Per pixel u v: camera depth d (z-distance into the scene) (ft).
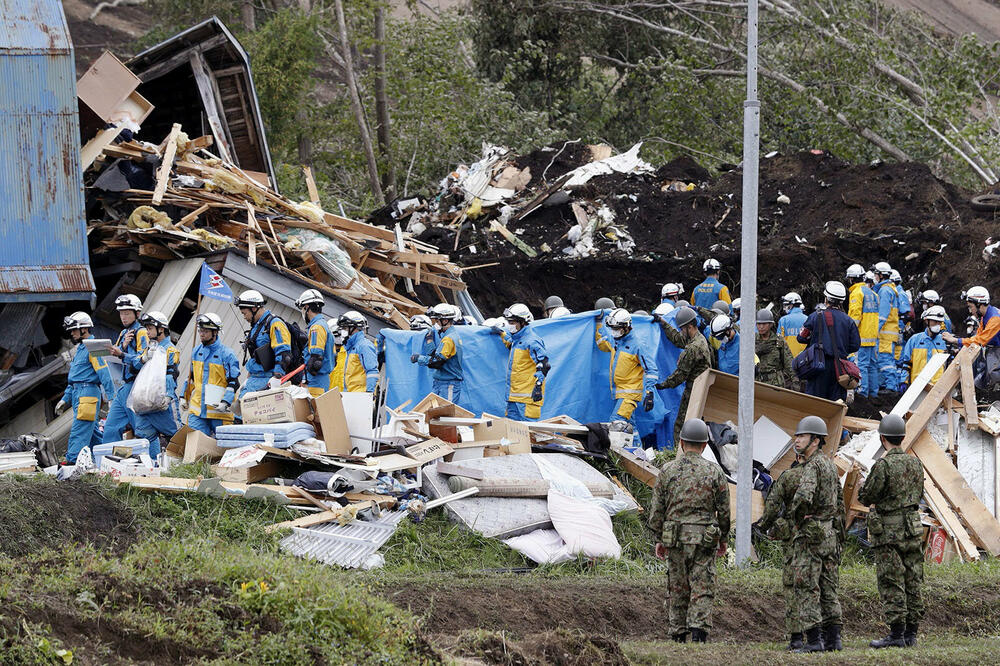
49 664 50.75
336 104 339.57
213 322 112.68
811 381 134.72
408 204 234.79
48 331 162.61
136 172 171.32
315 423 108.88
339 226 184.65
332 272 170.71
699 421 81.20
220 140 196.13
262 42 310.65
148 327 114.62
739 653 76.07
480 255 214.48
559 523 102.22
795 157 238.48
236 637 57.77
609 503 109.40
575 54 358.02
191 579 61.93
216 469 102.01
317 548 91.50
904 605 84.48
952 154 271.69
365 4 310.04
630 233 222.07
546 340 139.64
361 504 99.09
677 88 306.96
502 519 102.78
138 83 174.50
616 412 133.90
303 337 121.60
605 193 228.43
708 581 79.51
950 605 98.63
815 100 288.71
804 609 80.48
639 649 74.33
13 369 147.54
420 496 103.81
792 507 81.46
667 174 237.45
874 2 310.65
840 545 82.84
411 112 318.45
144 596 59.36
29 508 85.35
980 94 282.97
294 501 99.04
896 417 86.28
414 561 94.53
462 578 89.97
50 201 145.48
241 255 157.07
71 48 147.13
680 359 130.52
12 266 143.02
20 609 53.83
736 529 105.19
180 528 90.99
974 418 124.57
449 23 322.75
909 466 85.15
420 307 179.83
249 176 190.08
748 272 103.96
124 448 105.50
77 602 56.85
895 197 217.15
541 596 86.94
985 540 116.16
